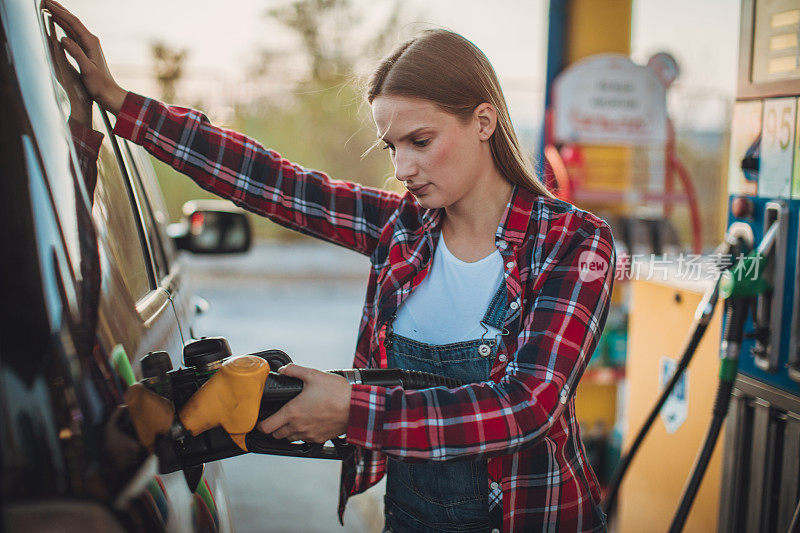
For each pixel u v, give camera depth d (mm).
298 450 1175
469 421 1100
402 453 1089
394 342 1416
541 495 1327
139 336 995
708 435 1846
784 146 1801
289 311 8297
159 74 9297
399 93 1222
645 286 2768
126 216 1369
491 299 1345
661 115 4168
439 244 1407
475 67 1269
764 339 1881
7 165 760
